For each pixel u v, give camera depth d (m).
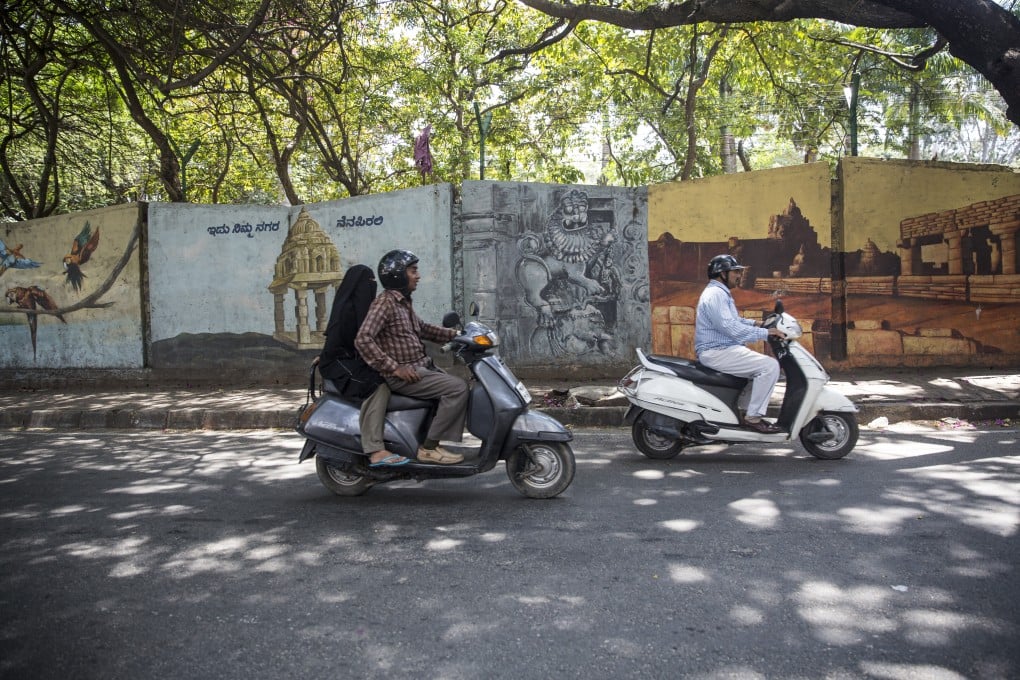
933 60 17.86
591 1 13.95
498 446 5.49
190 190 20.52
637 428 7.02
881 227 10.87
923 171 10.95
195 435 9.02
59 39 15.43
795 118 12.30
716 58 20.47
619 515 5.16
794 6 9.55
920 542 4.42
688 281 11.12
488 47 17.48
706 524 4.90
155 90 16.62
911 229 10.93
